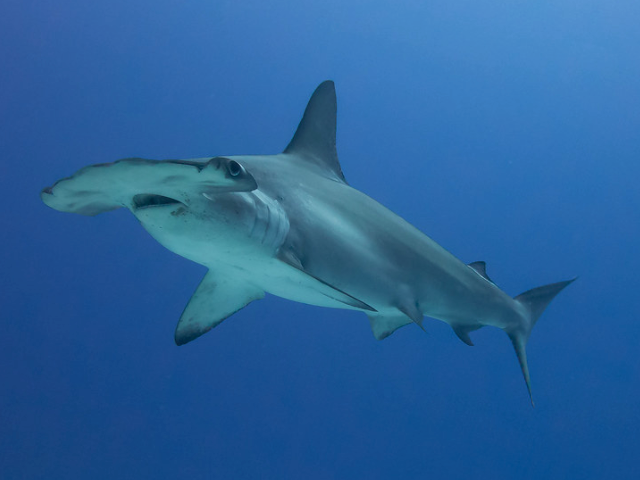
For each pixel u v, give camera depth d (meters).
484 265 6.45
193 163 2.88
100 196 3.38
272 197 4.34
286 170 4.75
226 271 4.38
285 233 4.12
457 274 5.83
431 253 5.60
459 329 6.10
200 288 4.98
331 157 5.31
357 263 4.79
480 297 6.08
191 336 5.35
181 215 3.46
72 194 3.34
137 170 2.98
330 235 4.60
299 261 4.23
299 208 4.48
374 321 5.86
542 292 6.91
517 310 6.57
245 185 2.93
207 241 3.69
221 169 2.86
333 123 5.32
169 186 3.17
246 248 3.88
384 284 5.06
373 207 5.30
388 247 5.18
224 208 3.56
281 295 4.89
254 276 4.41
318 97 5.18
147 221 3.46
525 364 6.55
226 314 5.27
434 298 5.65
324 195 4.85
